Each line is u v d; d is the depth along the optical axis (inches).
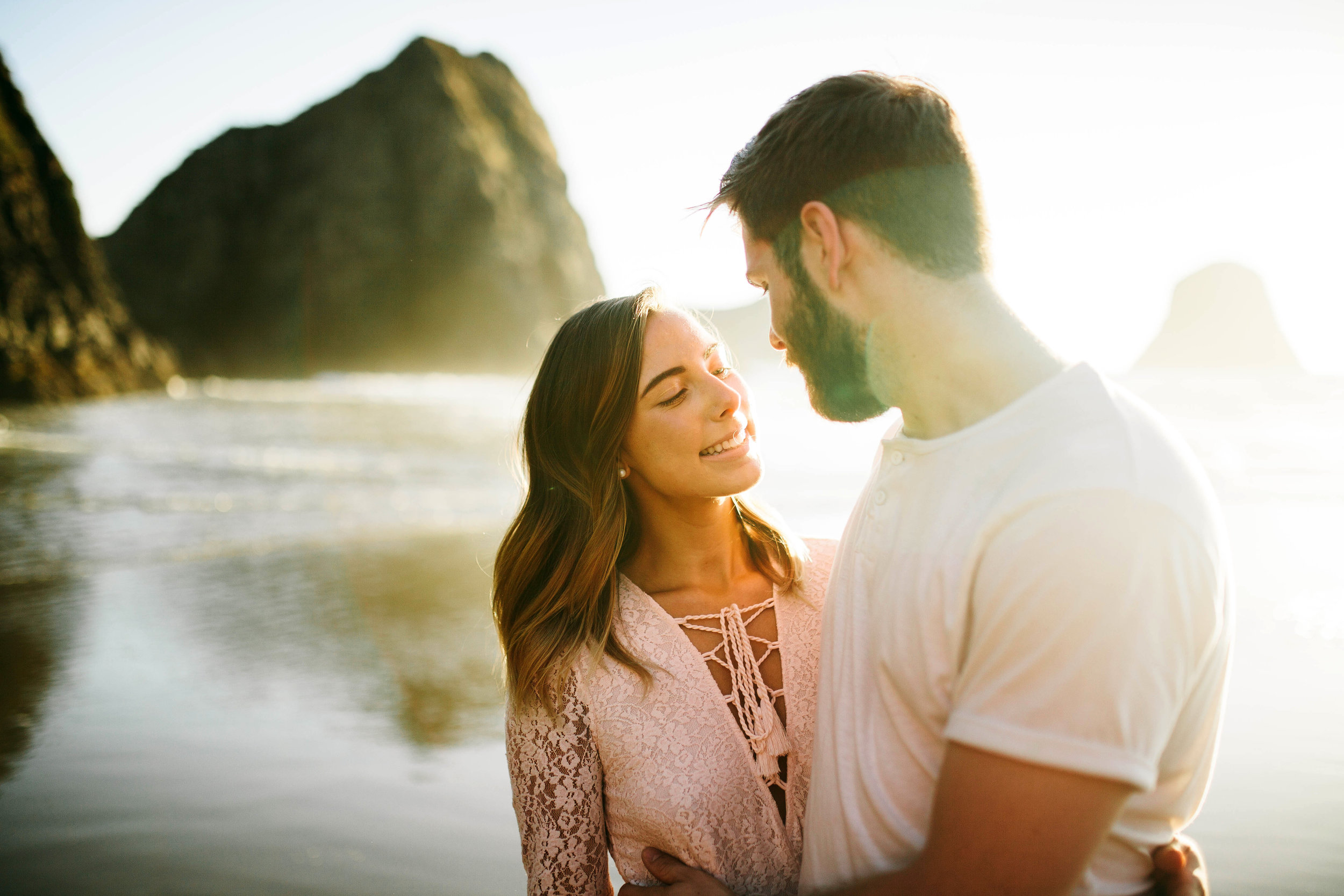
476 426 939.3
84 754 170.7
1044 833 37.6
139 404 1230.3
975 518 42.8
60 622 256.5
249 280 3228.3
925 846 41.7
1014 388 44.6
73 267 1465.3
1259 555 281.3
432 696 197.0
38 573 314.7
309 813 146.2
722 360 69.4
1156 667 37.4
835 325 49.1
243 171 3378.4
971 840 39.0
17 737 179.0
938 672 43.9
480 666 215.6
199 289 3225.9
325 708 191.6
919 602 44.5
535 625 66.3
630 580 69.0
